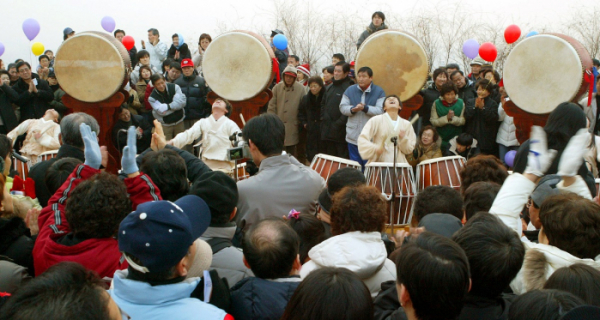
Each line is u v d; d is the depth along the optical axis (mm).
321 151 7352
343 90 6746
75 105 6781
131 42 9766
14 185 3295
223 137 5574
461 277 1538
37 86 8414
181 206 1962
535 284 1987
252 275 2260
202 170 3154
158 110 7309
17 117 8258
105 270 2119
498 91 6734
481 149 6648
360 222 2242
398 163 4973
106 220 2137
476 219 1855
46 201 3361
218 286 1878
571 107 2643
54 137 6082
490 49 7055
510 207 2117
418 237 1656
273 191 2961
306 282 1551
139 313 1643
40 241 2227
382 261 2195
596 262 1942
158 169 2631
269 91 6773
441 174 5121
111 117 6805
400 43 6484
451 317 1572
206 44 9438
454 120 6434
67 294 1166
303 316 1499
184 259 1718
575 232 2023
